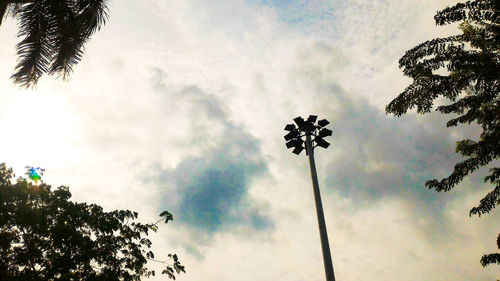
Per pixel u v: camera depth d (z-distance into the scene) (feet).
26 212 39.17
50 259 39.86
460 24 20.48
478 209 23.27
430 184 23.38
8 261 38.27
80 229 43.96
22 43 26.68
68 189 45.98
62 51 27.37
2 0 24.23
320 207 26.94
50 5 26.20
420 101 19.80
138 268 45.42
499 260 23.89
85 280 40.63
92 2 27.30
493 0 18.21
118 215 46.52
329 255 23.91
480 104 20.38
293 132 33.24
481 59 18.51
